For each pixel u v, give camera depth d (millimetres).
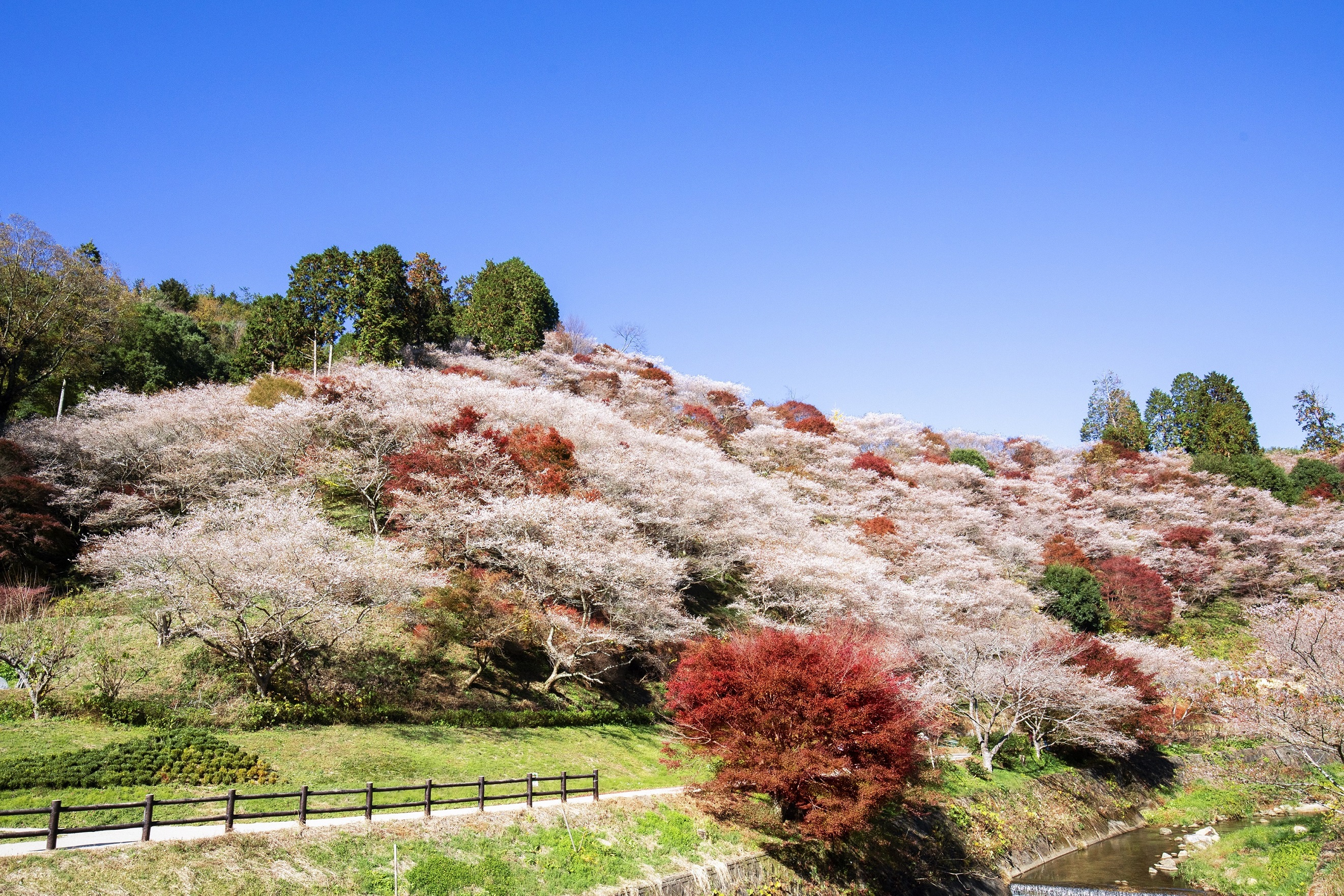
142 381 49750
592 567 28547
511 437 37188
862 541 44438
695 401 66625
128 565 25547
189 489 34656
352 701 23766
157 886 12781
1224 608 51312
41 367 43188
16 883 11797
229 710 21891
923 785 22750
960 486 59844
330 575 24469
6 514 29766
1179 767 36562
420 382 43781
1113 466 71000
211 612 23766
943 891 23156
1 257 40688
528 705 27141
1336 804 23734
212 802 16250
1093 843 29125
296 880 14070
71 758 17062
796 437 56531
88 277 43562
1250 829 28234
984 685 31141
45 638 23719
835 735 20141
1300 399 82938
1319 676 23609
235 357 56719
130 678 22688
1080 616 45719
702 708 21406
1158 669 38188
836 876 21547
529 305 67625
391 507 34375
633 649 32688
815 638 22453
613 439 41250
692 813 21203
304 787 16391
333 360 57000
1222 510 60844
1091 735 31578
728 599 39812
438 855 16047
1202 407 82125
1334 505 60469
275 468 37219
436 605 27797
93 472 34750
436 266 70062
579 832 18500
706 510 38094
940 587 40125
